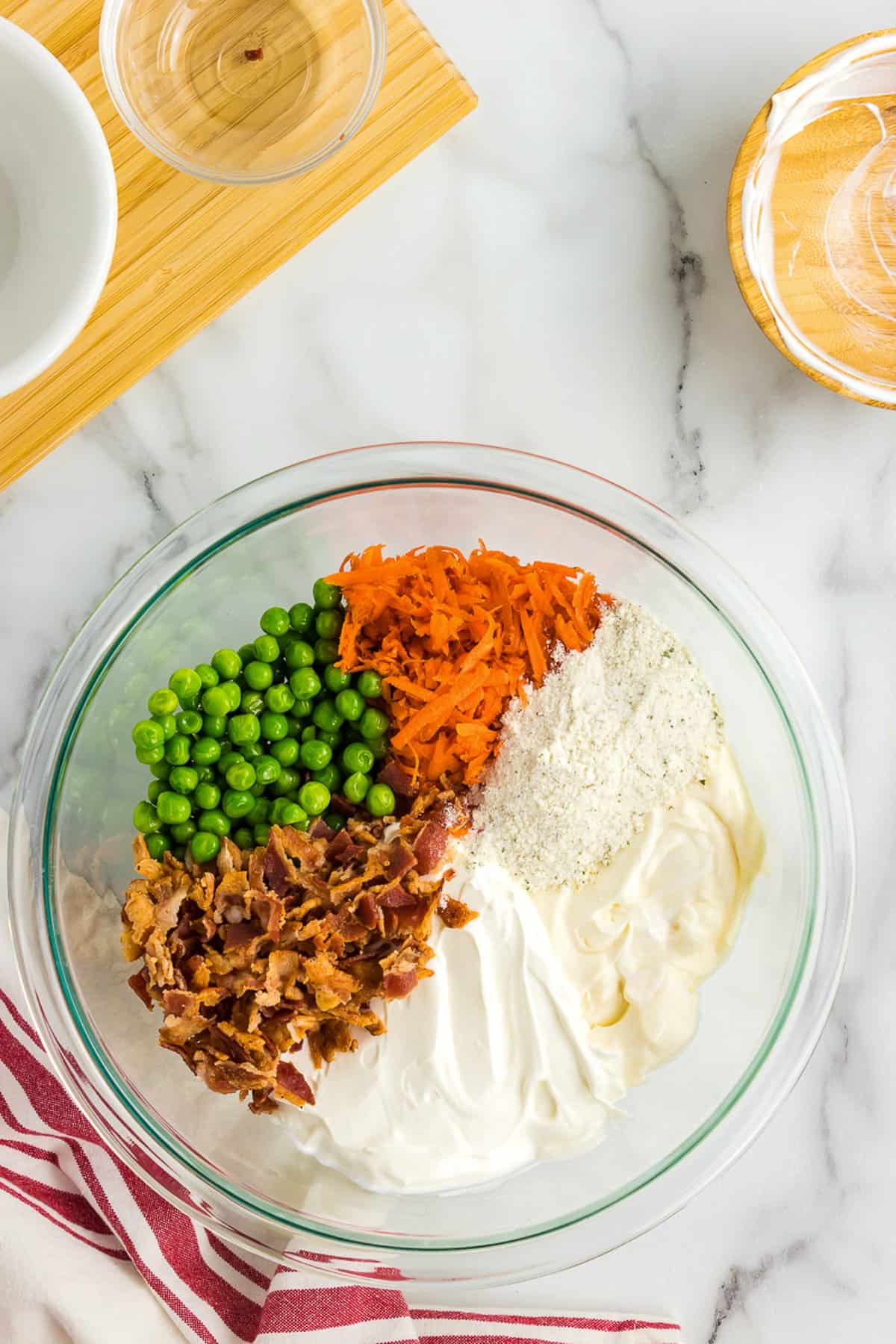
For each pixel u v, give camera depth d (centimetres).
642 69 65
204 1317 62
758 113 64
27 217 58
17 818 60
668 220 65
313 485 61
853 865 61
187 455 65
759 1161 65
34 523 64
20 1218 61
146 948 57
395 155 62
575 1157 60
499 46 64
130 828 62
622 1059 59
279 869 58
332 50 62
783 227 63
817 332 63
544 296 65
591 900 59
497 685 60
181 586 62
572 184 65
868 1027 65
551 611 60
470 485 62
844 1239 65
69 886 61
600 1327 64
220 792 61
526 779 59
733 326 65
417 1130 57
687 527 65
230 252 62
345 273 64
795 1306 65
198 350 64
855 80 61
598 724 59
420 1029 57
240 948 57
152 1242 62
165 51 62
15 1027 63
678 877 59
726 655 63
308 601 64
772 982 61
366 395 65
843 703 66
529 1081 58
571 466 61
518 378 65
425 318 65
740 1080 61
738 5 65
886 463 65
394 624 60
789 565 66
